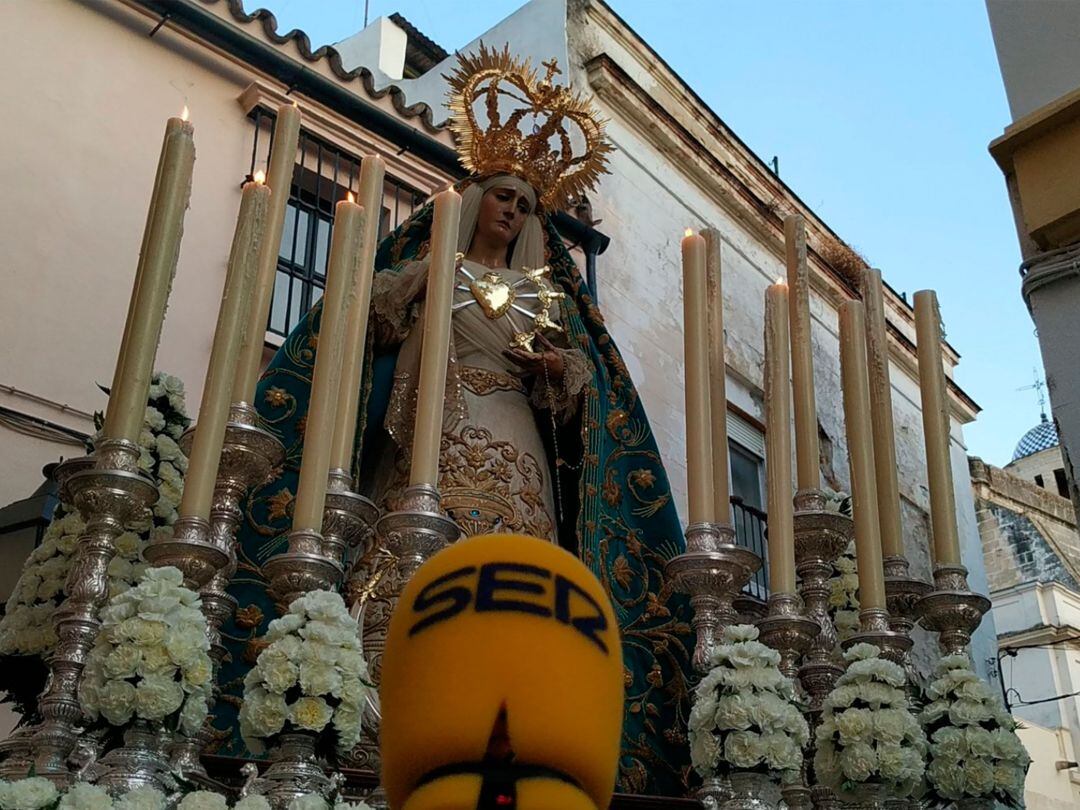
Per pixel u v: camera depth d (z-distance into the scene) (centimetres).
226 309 356
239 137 755
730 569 391
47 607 378
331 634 294
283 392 460
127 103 707
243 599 413
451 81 561
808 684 414
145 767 272
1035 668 1631
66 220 647
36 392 596
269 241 402
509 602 109
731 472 1004
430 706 106
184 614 286
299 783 279
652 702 456
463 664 106
